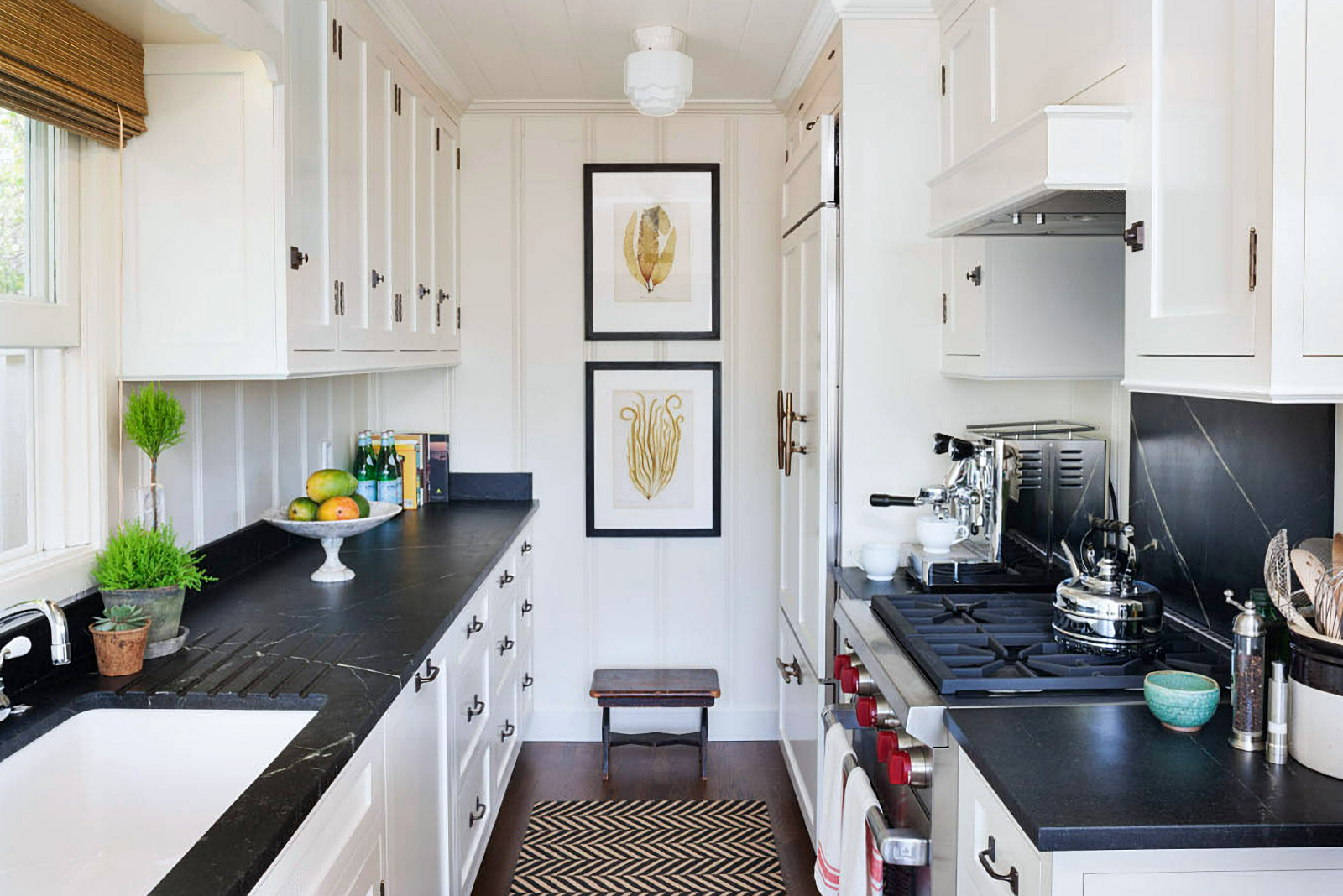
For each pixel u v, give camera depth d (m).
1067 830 1.30
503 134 4.11
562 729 4.25
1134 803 1.37
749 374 4.17
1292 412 1.91
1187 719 1.62
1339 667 1.44
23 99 1.75
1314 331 1.31
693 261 4.13
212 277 2.16
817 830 3.12
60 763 1.73
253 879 1.23
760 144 4.11
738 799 3.69
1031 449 2.65
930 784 1.87
